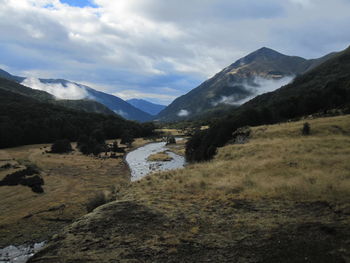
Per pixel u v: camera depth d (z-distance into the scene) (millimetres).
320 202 13445
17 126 123688
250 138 43000
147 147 141000
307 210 12586
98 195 25203
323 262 8234
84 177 65875
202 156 58438
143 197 17250
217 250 9523
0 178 59469
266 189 16906
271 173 21344
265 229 10859
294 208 13000
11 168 71125
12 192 49125
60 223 35500
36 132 128500
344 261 8180
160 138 182625
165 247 9930
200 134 79375
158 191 19266
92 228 11828
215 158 36125
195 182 21281
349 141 29594
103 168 79750
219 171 25391
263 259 8719
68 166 80750
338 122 39500
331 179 17094
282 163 23828
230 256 9070
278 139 36844
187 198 16250
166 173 28547
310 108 64688
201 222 12094
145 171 74938
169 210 13891
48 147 119375
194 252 9484
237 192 17312
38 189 50406
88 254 9695
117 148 119625
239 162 28109
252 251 9266
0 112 132625
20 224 35000
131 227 11805
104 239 10805
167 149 124938
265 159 26922
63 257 9586
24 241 30484
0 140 110812
